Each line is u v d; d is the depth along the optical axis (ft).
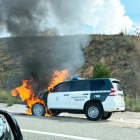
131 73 96.84
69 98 40.16
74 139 23.97
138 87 88.48
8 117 12.20
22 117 38.50
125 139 24.12
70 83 40.91
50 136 25.12
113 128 30.27
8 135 11.34
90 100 38.83
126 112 51.42
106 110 37.70
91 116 37.93
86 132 27.32
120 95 39.65
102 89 38.47
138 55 109.91
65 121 35.50
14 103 62.13
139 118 43.62
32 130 28.02
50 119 37.24
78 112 39.70
